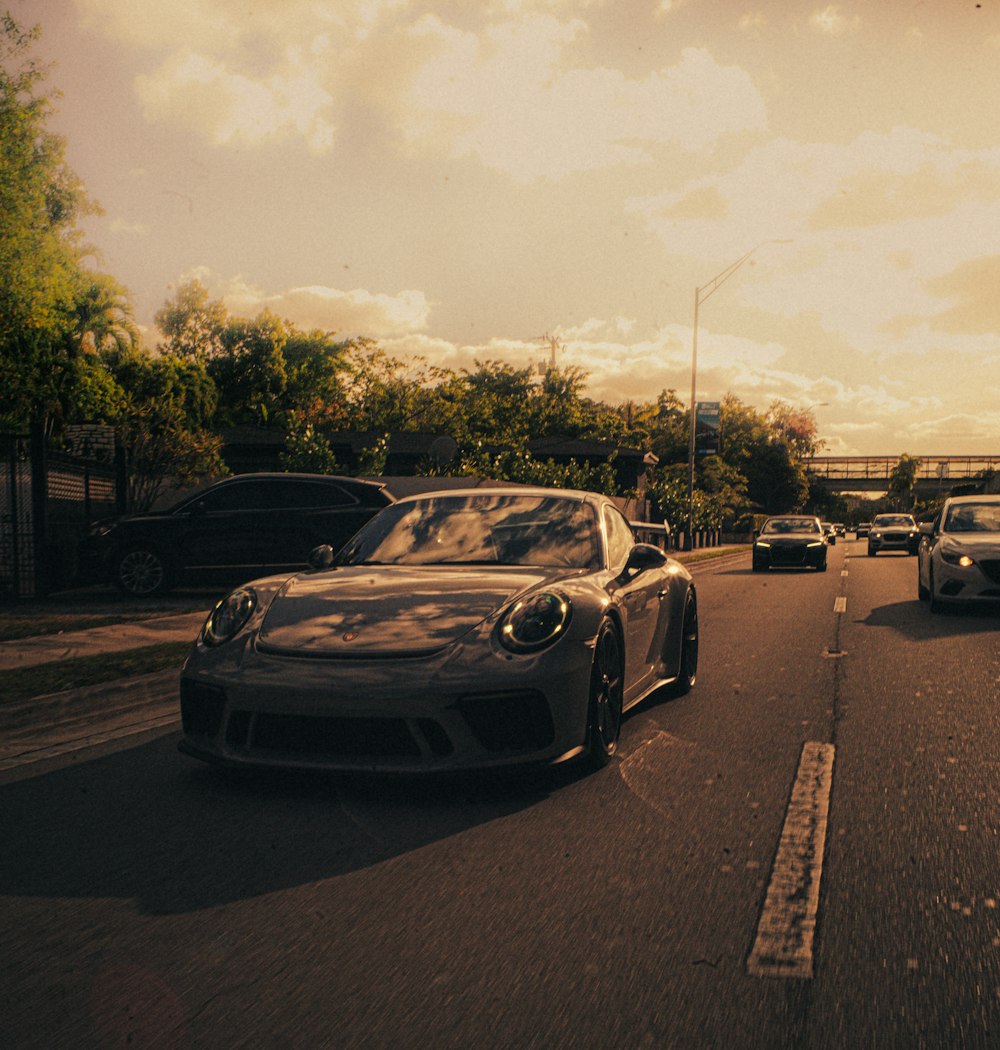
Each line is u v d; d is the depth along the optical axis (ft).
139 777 15.15
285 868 11.03
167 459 68.90
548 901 10.02
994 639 31.07
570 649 14.20
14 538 41.65
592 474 100.42
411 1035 7.36
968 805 13.29
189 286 187.52
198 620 34.09
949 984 8.16
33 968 8.54
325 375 185.26
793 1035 7.35
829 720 18.92
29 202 122.93
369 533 18.79
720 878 10.65
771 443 306.14
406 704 12.98
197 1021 7.59
